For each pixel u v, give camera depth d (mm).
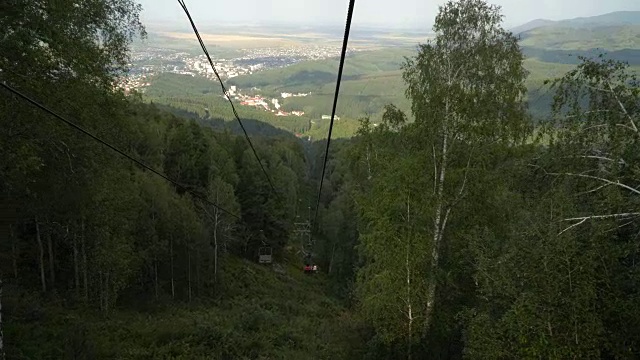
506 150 11602
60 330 11602
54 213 14555
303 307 24297
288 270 41656
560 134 8227
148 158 32188
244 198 42969
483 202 11883
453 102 11609
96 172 12430
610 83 7633
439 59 12016
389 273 11906
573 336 6781
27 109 9359
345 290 29188
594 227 6973
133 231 22203
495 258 9047
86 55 10727
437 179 12445
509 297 8289
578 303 6711
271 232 44125
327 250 43062
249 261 39156
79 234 16844
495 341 7699
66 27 10109
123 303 21062
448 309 12039
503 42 11594
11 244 16312
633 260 7734
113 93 12578
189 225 26359
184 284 27359
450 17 11688
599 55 7867
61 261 20547
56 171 11594
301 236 50500
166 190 26500
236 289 29141
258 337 14711
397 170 12367
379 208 12586
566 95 8188
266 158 55125
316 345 15484
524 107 11484
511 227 8977
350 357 12688
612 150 7469
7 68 8695
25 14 8719
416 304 11859
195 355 12336
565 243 6816
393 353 11422
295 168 68438
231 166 42500
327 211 48469
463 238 11836
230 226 32688
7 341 9805
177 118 54375
